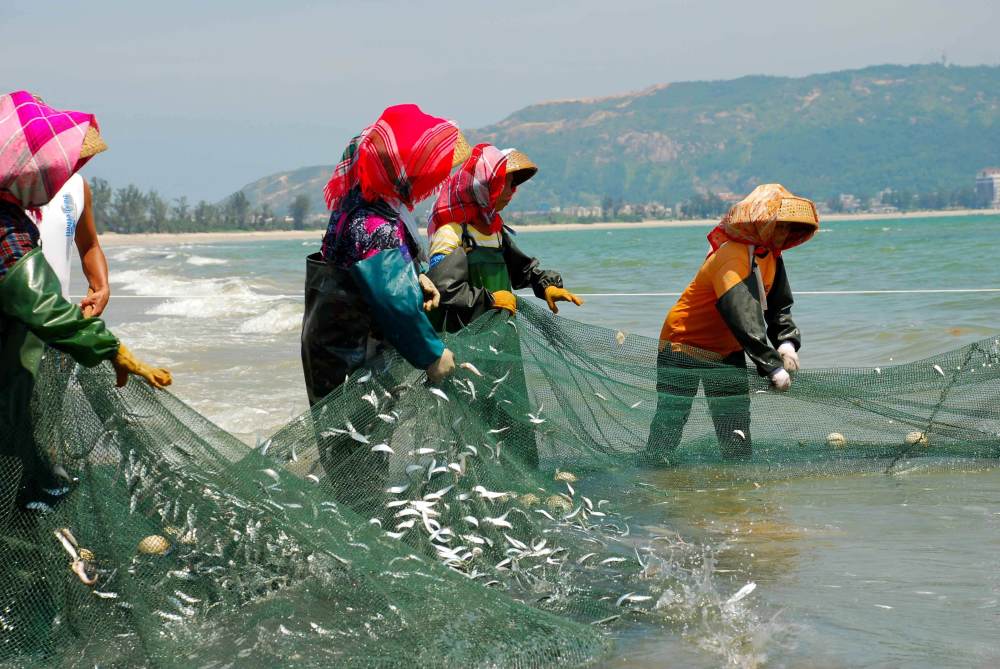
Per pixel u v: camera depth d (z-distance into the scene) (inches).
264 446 144.6
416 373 156.0
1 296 114.7
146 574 123.3
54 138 119.9
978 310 546.3
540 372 210.5
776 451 231.0
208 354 439.8
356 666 117.3
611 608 137.9
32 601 119.7
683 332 232.1
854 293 707.4
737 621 132.0
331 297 157.0
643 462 220.5
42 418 120.6
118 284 1136.8
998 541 165.3
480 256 208.4
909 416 232.2
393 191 155.6
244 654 118.9
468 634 123.0
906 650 120.1
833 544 168.1
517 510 161.8
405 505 147.5
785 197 221.5
